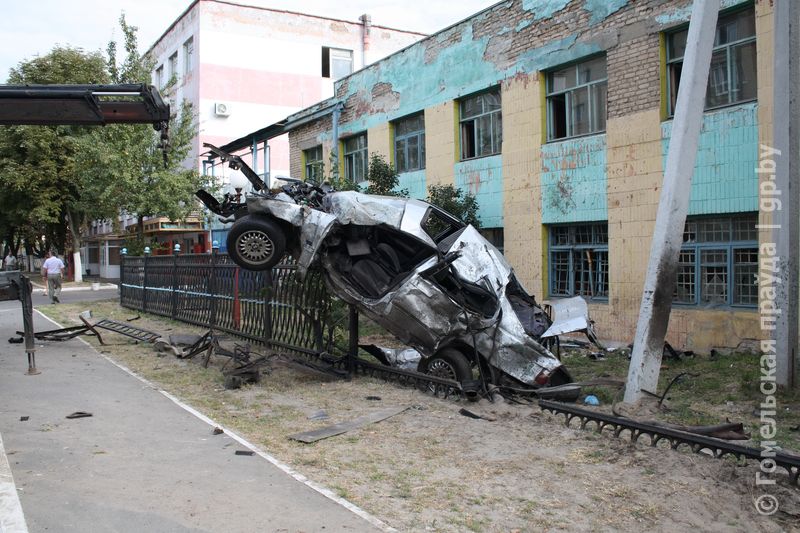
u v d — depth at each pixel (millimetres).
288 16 32719
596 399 7523
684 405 7215
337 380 8508
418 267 7664
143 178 23469
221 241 28422
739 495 4480
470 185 14531
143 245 23141
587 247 12078
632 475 4891
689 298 10547
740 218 9812
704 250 10312
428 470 5023
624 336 11172
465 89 14547
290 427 6285
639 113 10906
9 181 30188
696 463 5031
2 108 6977
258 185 8523
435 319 7551
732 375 8500
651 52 10727
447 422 6449
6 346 11773
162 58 34844
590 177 11781
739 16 9766
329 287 8203
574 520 4094
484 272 7793
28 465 4980
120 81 24359
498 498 4438
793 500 4379
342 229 8016
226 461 5148
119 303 20516
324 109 19266
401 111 16594
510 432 6090
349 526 3922
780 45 7746
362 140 18516
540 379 7598
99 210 26016
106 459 5156
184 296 14727
